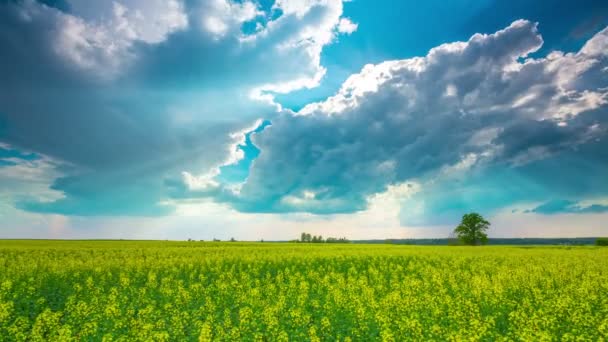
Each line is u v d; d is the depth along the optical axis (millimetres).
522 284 24516
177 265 34750
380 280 27016
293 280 26828
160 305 20594
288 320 17297
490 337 14609
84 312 17438
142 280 28188
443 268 34312
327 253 45594
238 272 32719
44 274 28016
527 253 47844
